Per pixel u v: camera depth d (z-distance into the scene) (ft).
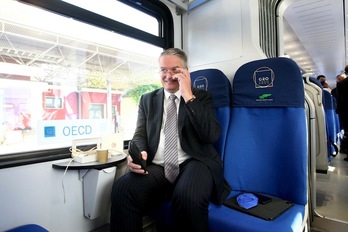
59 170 4.70
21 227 3.85
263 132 4.48
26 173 4.26
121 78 6.46
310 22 12.76
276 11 7.41
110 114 6.17
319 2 10.39
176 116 4.47
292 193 3.93
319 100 7.09
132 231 3.65
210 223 3.43
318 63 24.44
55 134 4.90
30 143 4.51
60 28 5.07
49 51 5.10
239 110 4.91
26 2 4.30
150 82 7.03
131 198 3.70
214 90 5.28
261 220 3.18
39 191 4.42
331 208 6.10
